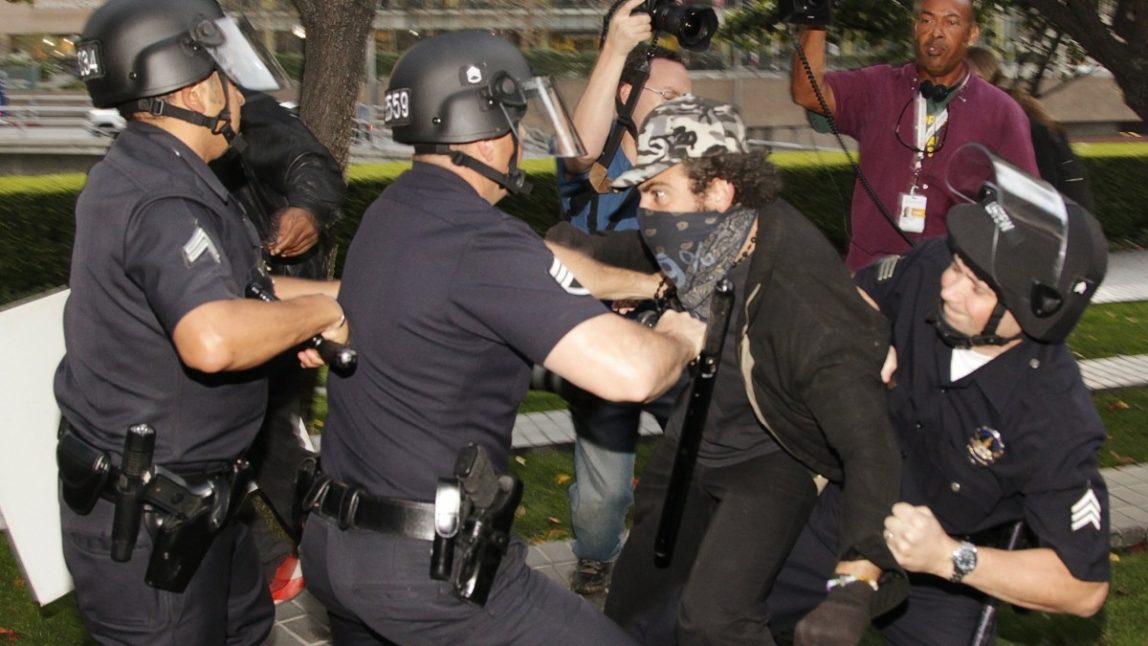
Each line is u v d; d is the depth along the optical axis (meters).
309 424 5.21
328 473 2.85
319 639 4.28
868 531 2.76
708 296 3.02
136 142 2.93
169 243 2.79
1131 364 8.20
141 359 2.91
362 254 2.78
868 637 4.17
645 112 4.08
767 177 2.95
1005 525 3.12
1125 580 4.96
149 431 2.92
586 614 2.89
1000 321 2.81
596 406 4.16
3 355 3.55
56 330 3.62
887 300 3.15
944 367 2.96
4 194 11.17
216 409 3.01
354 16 6.67
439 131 2.70
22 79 31.27
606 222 4.14
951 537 3.02
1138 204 15.53
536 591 2.85
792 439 3.04
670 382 2.71
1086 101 33.41
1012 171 2.85
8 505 3.59
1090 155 15.30
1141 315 10.12
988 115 4.93
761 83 23.38
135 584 3.01
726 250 2.96
